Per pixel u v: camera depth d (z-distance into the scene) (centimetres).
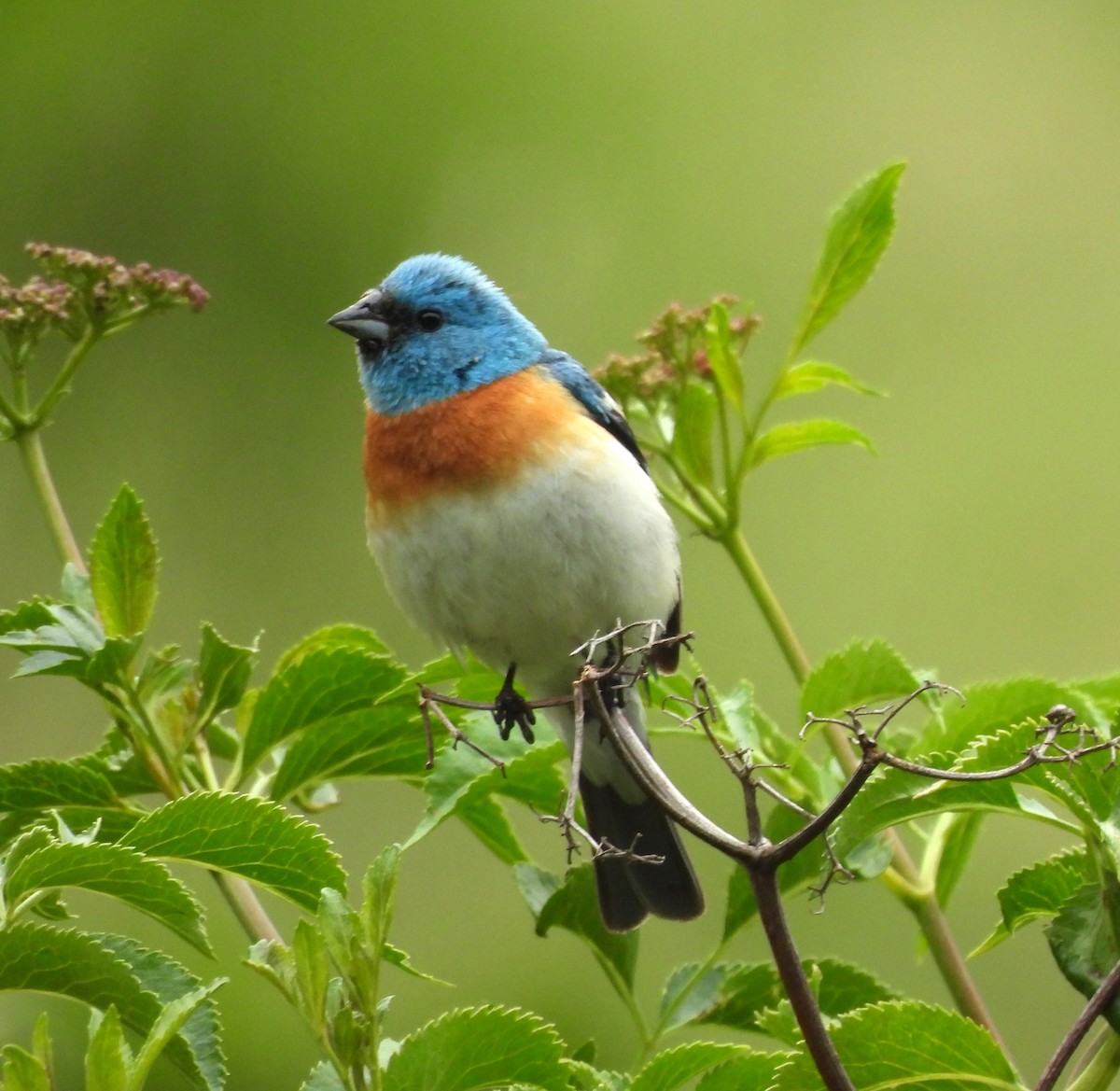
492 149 1566
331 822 1253
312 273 1495
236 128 1514
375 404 842
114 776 608
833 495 1552
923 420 1606
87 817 595
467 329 834
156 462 1434
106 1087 424
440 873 1234
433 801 598
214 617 1397
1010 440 1599
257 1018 1029
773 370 1603
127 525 620
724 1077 486
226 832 498
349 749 618
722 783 1298
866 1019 444
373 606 1418
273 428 1457
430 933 1213
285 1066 1018
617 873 736
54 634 592
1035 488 1559
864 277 724
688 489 749
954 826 651
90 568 621
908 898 639
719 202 1634
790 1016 445
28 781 588
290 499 1436
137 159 1506
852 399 1611
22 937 459
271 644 1397
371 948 450
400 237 1513
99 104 1512
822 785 632
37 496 670
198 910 469
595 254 1566
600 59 1625
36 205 1488
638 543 816
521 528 799
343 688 607
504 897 1222
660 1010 595
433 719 612
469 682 753
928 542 1529
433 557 816
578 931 601
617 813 849
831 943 1182
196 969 1042
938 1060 444
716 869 1243
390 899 453
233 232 1496
